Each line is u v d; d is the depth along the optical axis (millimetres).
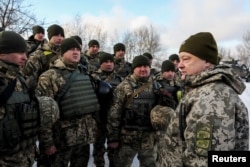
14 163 2068
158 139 2865
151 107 3338
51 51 4223
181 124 1786
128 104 3377
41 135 2637
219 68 1757
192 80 1812
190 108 1729
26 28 10016
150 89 3412
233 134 1595
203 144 1580
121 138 3455
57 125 2977
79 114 2979
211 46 1804
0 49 2061
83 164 3504
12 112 2027
